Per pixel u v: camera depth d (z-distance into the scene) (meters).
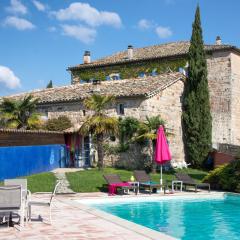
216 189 22.67
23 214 11.24
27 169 26.22
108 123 27.98
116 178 20.88
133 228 10.84
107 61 45.81
